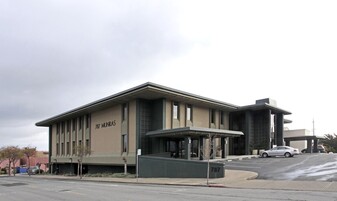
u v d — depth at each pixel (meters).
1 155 75.25
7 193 21.20
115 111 43.56
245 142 49.78
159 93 37.03
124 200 14.47
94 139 48.16
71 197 16.69
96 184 26.72
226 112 50.69
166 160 30.39
